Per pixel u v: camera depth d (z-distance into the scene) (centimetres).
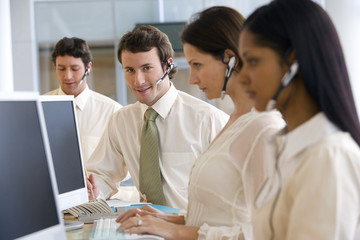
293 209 109
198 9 699
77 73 366
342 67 113
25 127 143
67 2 706
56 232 148
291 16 114
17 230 133
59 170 194
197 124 282
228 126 185
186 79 640
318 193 104
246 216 168
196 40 180
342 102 111
